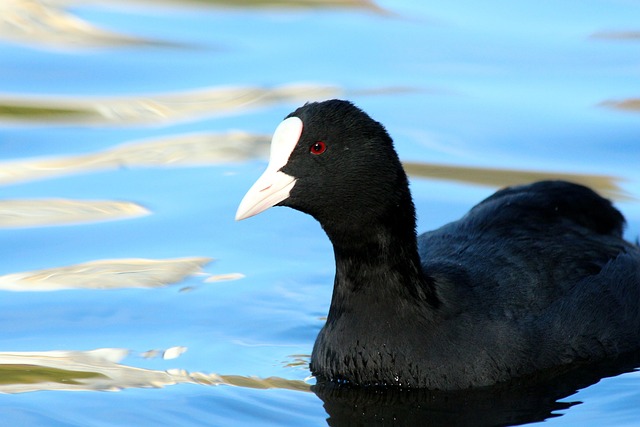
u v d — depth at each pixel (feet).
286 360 39.42
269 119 61.52
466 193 53.01
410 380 36.24
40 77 67.41
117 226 50.47
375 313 36.58
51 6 78.23
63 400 36.24
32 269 46.60
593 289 39.37
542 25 74.54
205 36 73.51
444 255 39.93
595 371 37.73
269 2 80.38
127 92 65.46
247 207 35.42
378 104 62.69
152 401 36.14
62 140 59.57
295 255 48.24
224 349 40.29
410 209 36.63
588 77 65.98
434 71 67.26
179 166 56.54
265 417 35.01
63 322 42.32
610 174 54.49
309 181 35.50
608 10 76.74
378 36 73.10
